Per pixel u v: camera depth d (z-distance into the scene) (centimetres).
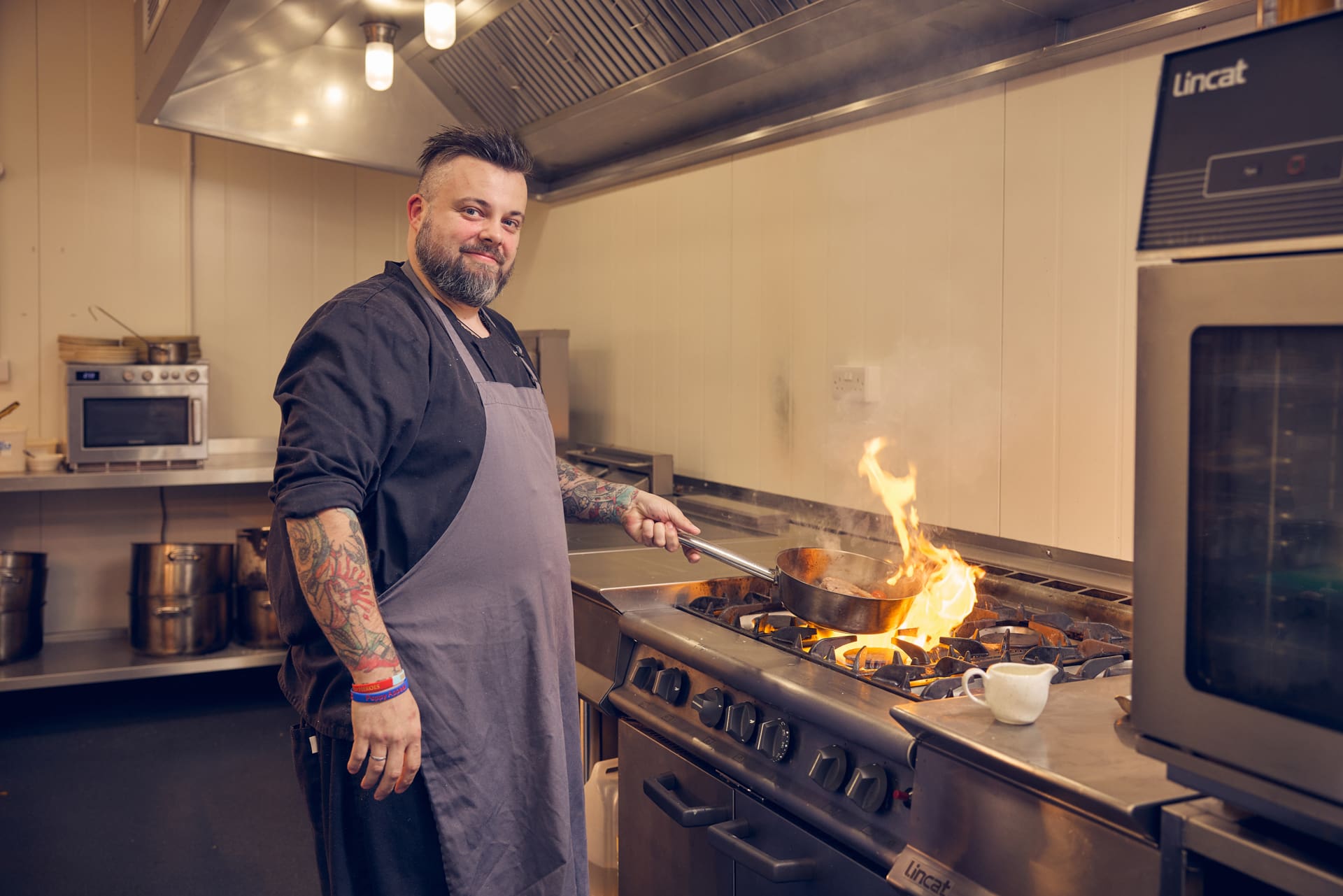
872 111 225
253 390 424
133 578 365
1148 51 170
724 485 287
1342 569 71
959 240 209
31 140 380
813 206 250
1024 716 105
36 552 371
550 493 154
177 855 264
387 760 130
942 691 125
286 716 371
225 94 305
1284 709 74
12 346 382
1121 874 91
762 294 269
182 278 405
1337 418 71
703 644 160
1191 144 78
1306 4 91
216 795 301
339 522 127
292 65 314
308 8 264
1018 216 195
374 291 142
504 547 145
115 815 286
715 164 284
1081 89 182
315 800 150
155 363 364
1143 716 85
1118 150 176
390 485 137
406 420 135
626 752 187
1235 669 78
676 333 307
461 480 141
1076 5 174
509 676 147
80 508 395
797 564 188
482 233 145
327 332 134
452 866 141
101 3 387
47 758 328
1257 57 74
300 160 425
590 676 196
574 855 158
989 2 173
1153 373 82
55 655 366
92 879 250
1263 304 73
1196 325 78
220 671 421
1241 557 77
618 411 340
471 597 142
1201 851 81
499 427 145
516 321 408
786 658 151
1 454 345
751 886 153
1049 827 97
